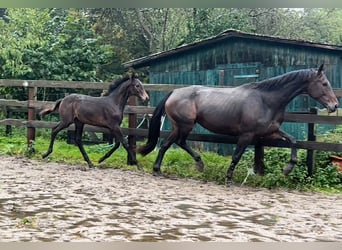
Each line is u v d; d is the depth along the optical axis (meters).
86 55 15.08
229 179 7.77
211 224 5.18
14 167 8.85
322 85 7.59
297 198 6.87
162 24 22.20
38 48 14.62
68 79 14.62
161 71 13.95
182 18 21.92
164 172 8.70
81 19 18.33
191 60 13.45
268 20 23.59
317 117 7.89
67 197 6.41
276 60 12.23
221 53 13.01
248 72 12.62
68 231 4.73
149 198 6.50
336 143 7.74
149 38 22.52
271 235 4.79
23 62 14.41
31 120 10.41
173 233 4.75
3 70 14.36
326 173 7.90
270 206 6.26
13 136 12.73
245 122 7.70
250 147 10.48
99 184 7.44
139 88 8.96
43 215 5.38
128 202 6.21
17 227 4.84
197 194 6.92
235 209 6.01
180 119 8.22
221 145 11.90
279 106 7.77
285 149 8.55
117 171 8.77
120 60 22.17
